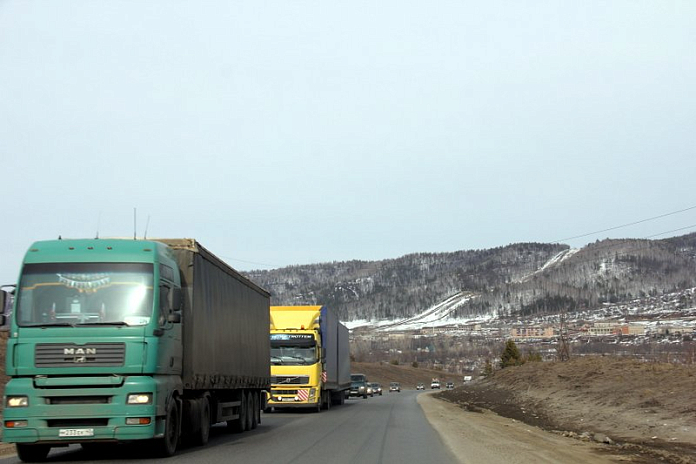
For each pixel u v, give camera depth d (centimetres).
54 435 1541
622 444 2295
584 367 5312
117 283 1631
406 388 16700
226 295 2258
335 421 3197
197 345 1894
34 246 1670
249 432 2541
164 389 1648
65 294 1612
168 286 1725
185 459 1648
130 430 1557
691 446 2217
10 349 1574
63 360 1570
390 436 2353
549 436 2606
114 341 1588
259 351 2852
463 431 2666
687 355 5369
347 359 5450
